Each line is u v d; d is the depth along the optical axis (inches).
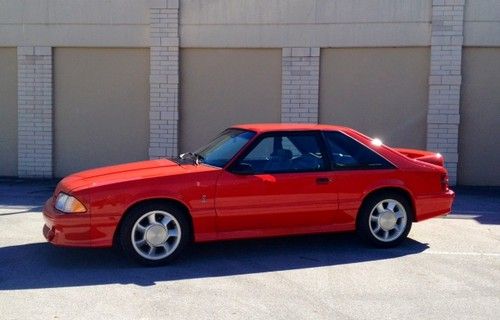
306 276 284.8
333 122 552.7
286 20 549.3
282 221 312.0
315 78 548.7
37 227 380.8
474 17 530.0
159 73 561.0
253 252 326.3
